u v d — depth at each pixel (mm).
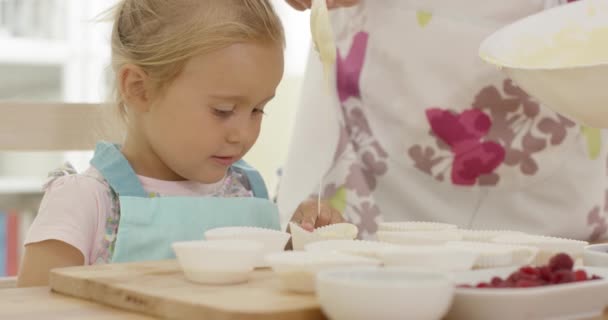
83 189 1180
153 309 717
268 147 3240
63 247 1137
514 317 665
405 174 1456
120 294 757
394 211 1474
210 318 662
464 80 1396
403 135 1441
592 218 1457
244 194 1387
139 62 1195
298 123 1469
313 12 1030
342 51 1463
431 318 614
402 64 1418
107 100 1315
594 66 818
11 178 3238
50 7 3129
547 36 1024
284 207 1433
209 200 1210
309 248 898
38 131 1328
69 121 1344
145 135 1255
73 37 3141
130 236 1119
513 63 963
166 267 889
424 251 792
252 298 702
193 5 1188
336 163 1448
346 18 1459
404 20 1407
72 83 3141
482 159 1420
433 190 1454
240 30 1153
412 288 596
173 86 1165
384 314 599
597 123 907
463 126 1414
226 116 1180
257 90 1171
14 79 3143
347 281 610
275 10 1237
